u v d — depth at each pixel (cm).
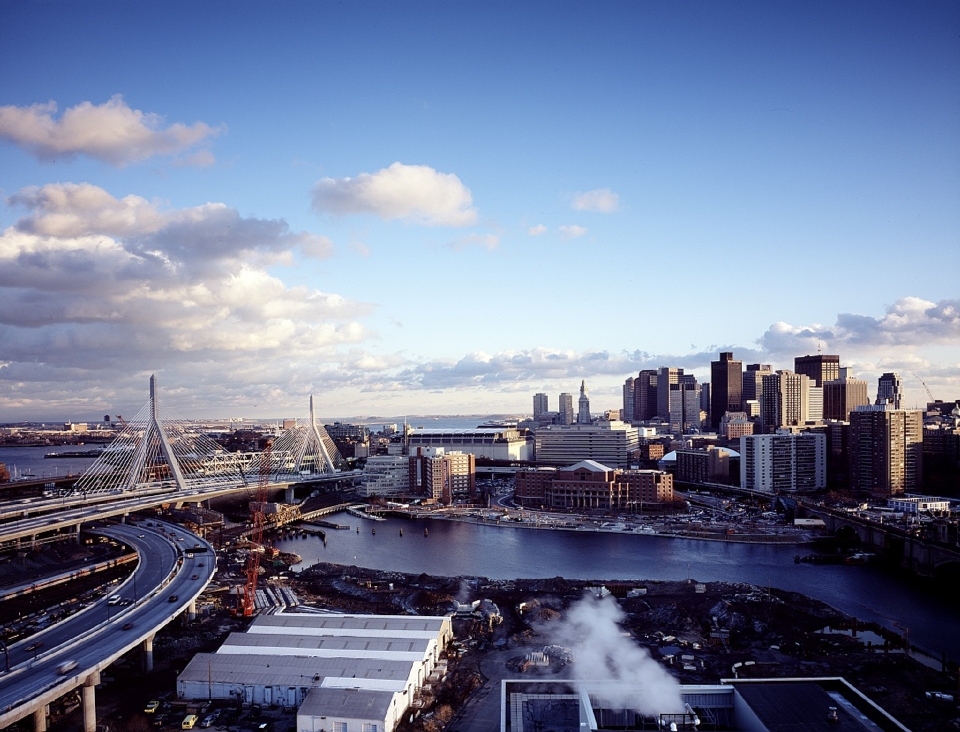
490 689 19638
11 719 15300
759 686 15988
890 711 18350
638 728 15075
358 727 16638
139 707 18712
